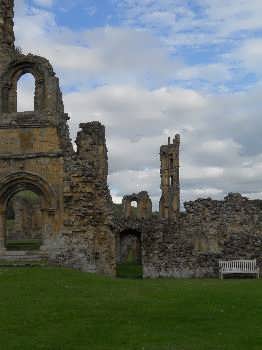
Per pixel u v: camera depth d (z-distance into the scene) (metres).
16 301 22.30
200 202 41.97
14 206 57.03
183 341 16.73
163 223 42.03
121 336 17.27
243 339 16.94
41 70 36.41
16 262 34.50
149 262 41.50
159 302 22.84
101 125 43.00
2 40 37.50
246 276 39.44
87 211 35.69
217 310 21.06
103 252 36.84
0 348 15.86
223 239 41.31
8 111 36.66
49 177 35.59
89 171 36.09
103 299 23.33
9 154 35.91
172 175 75.19
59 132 35.91
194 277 40.81
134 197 66.25
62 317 19.73
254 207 41.44
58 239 35.22
